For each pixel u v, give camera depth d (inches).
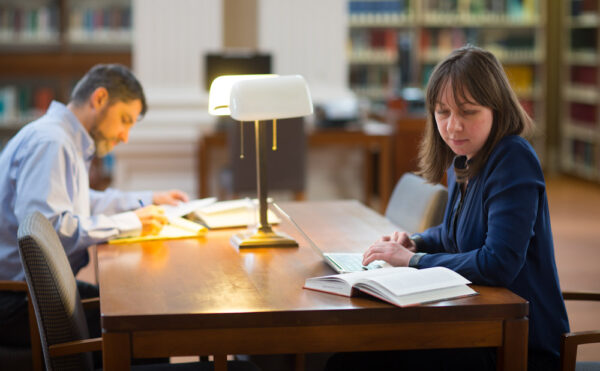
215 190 244.8
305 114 79.5
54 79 295.6
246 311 61.9
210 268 77.3
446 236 80.5
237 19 264.8
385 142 223.8
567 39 311.0
